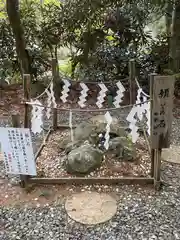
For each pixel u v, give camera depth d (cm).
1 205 201
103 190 214
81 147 247
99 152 243
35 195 211
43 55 464
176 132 321
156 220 182
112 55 431
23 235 173
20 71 468
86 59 445
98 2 411
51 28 455
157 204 197
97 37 441
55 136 310
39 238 170
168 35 449
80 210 193
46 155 266
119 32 445
